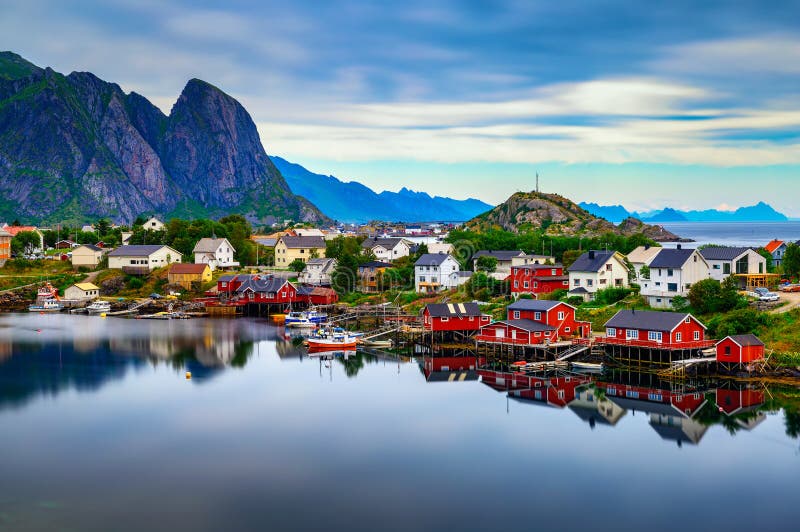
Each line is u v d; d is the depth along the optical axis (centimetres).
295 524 5281
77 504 5581
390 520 5341
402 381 9575
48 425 7469
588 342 10494
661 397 8619
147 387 9144
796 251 13888
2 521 5288
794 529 5231
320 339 12188
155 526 5234
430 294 16500
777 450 6769
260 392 8925
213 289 19188
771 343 9856
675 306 11894
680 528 5250
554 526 5275
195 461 6462
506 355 11006
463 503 5631
